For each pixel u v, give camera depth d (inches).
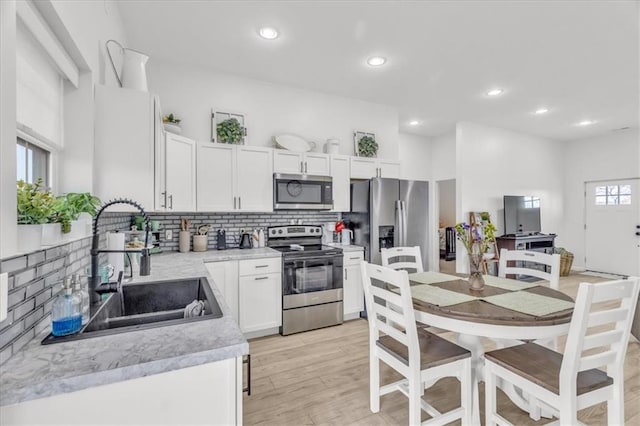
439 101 173.8
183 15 97.8
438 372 65.7
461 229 82.9
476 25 103.3
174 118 126.9
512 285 84.2
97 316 51.3
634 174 230.2
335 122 164.2
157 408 36.0
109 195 72.9
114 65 88.8
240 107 140.8
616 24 102.3
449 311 64.7
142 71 87.5
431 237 243.3
